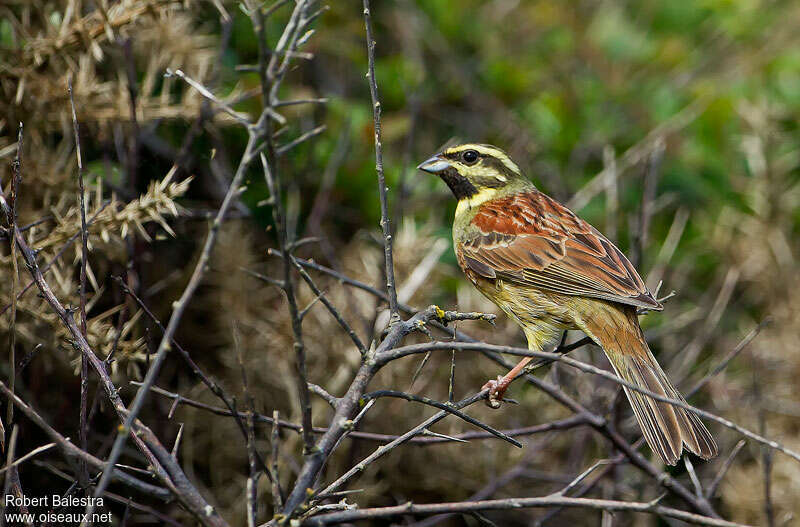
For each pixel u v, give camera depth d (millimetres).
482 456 10281
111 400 5551
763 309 12148
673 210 12852
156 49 9297
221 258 10109
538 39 14570
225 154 10625
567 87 13852
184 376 9750
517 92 13617
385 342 6004
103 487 4387
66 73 8672
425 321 6375
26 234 8062
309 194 11539
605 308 8617
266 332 10109
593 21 14844
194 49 9445
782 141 13102
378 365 5445
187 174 10195
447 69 13578
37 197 8547
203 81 9406
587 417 8562
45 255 7727
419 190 12023
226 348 10023
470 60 13906
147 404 9016
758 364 11219
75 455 4820
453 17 13945
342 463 9539
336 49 12719
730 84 14016
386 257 6184
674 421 7473
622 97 13938
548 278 8883
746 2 14875
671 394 7863
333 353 10133
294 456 9656
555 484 10453
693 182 12984
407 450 9969
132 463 8805
